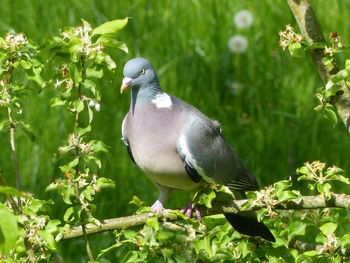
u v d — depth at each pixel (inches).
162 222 300.7
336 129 505.0
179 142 323.0
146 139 326.6
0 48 291.0
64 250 436.8
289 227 282.8
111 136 495.2
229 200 302.2
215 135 340.2
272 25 567.8
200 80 537.3
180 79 536.1
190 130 325.4
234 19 565.3
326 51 291.9
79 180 279.0
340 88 285.3
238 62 545.6
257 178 481.7
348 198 271.4
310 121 511.5
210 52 555.5
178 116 328.8
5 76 296.5
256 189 359.6
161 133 324.8
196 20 572.1
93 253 434.9
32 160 484.1
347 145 496.7
